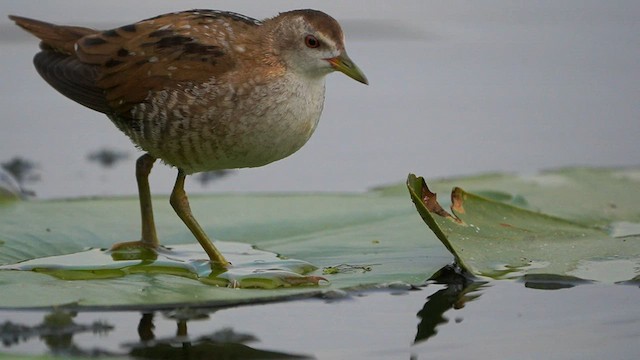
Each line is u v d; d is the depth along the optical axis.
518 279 10.14
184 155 10.72
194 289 9.67
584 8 18.81
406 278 10.05
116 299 9.35
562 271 10.20
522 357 8.63
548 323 9.30
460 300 9.84
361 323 9.34
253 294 9.60
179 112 10.47
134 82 10.60
